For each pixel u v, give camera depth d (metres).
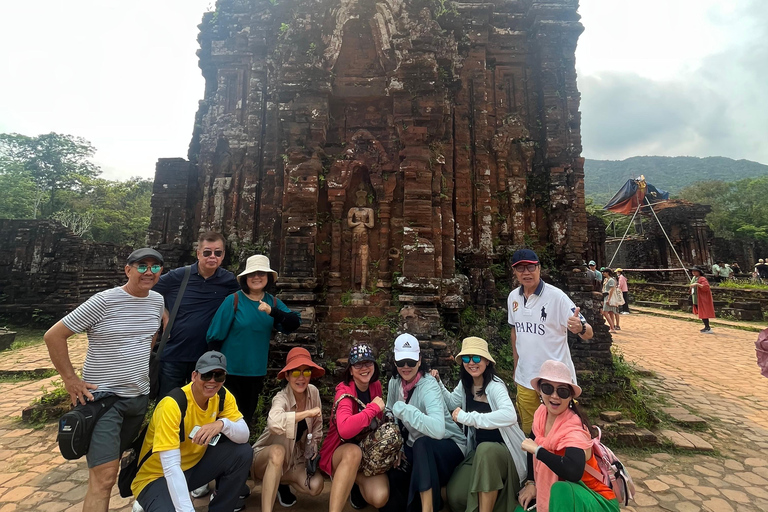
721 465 5.43
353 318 6.92
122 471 3.68
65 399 7.15
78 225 42.06
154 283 3.92
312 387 4.62
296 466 4.30
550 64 8.59
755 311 17.34
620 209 30.48
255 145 8.95
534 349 4.63
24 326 16.17
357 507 4.35
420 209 6.86
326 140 7.64
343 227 7.36
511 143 8.73
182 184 9.12
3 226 16.94
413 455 4.09
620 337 14.65
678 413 7.05
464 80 8.71
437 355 6.12
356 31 7.83
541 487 3.51
